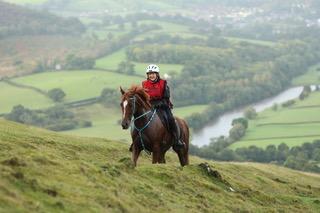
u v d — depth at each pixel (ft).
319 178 151.74
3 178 39.88
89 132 555.69
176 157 119.14
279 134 528.63
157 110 68.59
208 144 512.63
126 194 50.01
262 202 70.85
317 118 581.94
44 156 51.60
